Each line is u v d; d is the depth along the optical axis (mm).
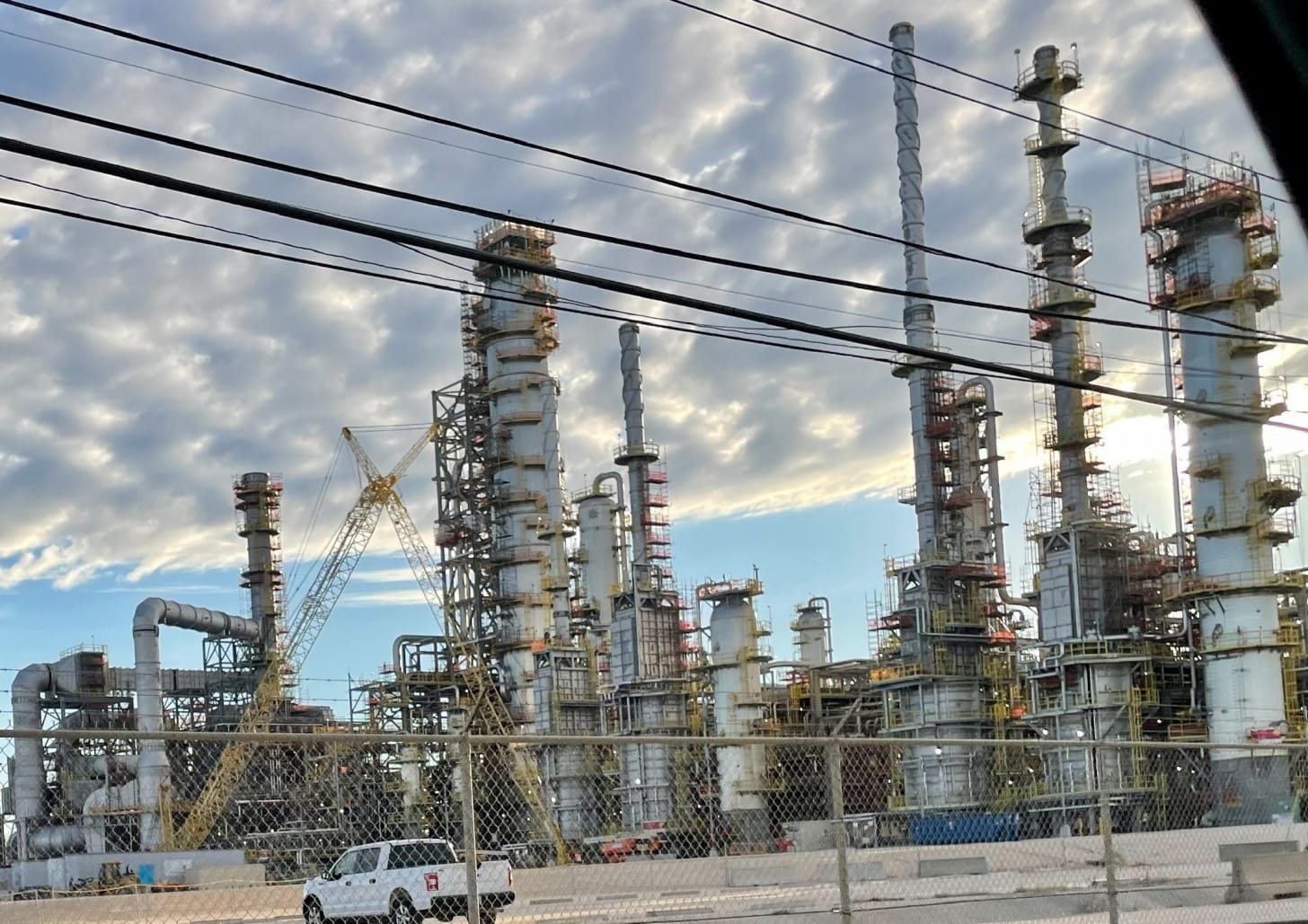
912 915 25031
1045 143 91438
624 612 115875
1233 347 80250
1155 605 89562
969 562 98062
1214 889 27594
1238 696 80562
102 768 88312
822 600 125625
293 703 128250
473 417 132750
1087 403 90312
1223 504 80562
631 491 120312
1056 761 84250
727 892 24812
